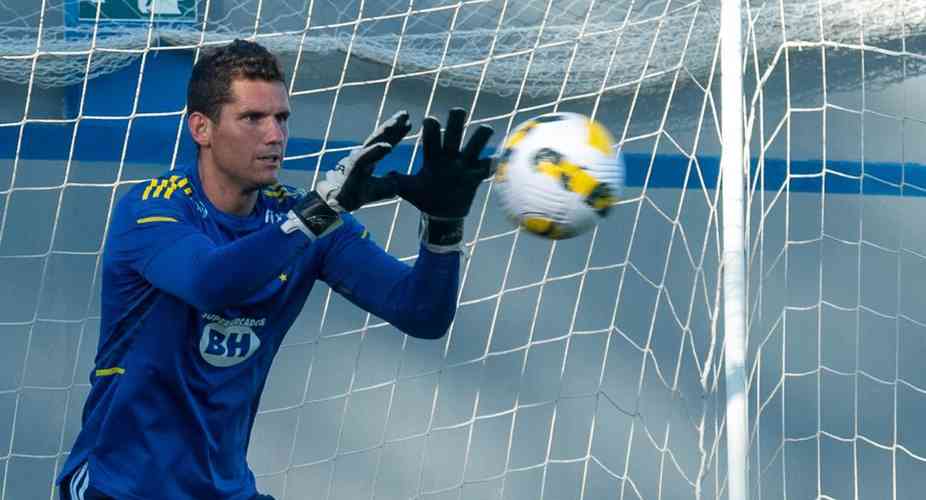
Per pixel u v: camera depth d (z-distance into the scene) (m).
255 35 15.97
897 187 18.22
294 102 17.27
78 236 17.08
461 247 9.38
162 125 16.98
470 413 17.70
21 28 16.58
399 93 17.48
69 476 9.49
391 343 17.64
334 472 17.47
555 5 17.55
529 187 9.14
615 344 17.91
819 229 18.25
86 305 17.08
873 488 18.12
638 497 17.78
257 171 9.15
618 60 17.31
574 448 17.81
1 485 16.78
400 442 17.59
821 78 18.08
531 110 17.38
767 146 16.61
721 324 17.91
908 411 18.23
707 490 17.83
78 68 16.67
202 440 9.34
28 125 16.86
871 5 17.52
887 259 18.36
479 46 17.36
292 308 9.76
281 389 17.41
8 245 16.94
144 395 9.20
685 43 16.92
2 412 16.88
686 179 16.44
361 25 17.41
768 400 17.30
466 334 17.75
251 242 8.28
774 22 17.64
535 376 17.81
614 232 17.92
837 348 18.23
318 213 8.35
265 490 17.33
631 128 17.75
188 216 9.17
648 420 17.83
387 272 9.72
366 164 8.36
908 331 18.30
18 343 16.92
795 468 18.05
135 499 9.16
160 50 16.86
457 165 8.95
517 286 17.83
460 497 17.62
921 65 18.22
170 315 9.09
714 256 17.88
